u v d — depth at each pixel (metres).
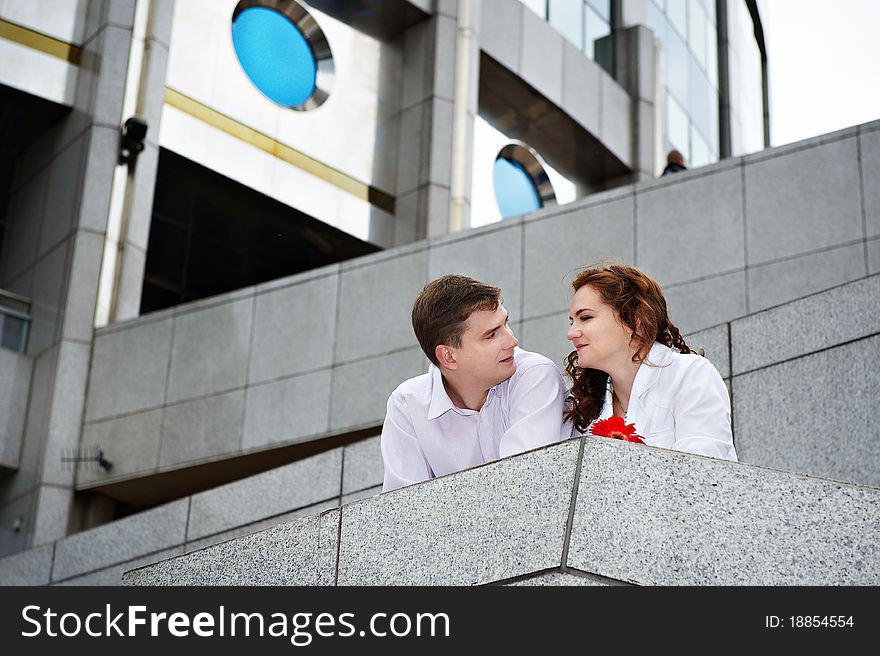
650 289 4.05
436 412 4.24
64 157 17.72
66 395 16.06
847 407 6.14
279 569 3.88
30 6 17.78
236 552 4.05
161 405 15.70
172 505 10.34
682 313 12.58
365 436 14.42
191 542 10.02
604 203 13.55
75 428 16.00
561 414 4.18
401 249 14.88
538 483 3.34
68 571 10.96
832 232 12.04
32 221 18.03
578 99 22.88
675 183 13.15
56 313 16.64
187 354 15.85
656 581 3.10
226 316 15.81
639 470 3.25
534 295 13.63
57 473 15.74
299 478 9.37
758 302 12.19
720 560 3.11
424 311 4.14
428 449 4.30
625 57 24.80
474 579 3.33
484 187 21.47
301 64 19.80
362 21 20.64
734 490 3.20
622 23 25.11
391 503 3.68
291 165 18.94
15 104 17.77
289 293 15.50
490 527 3.38
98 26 17.80
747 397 6.59
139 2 17.94
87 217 16.78
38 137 18.55
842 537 3.11
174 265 19.16
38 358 16.78
